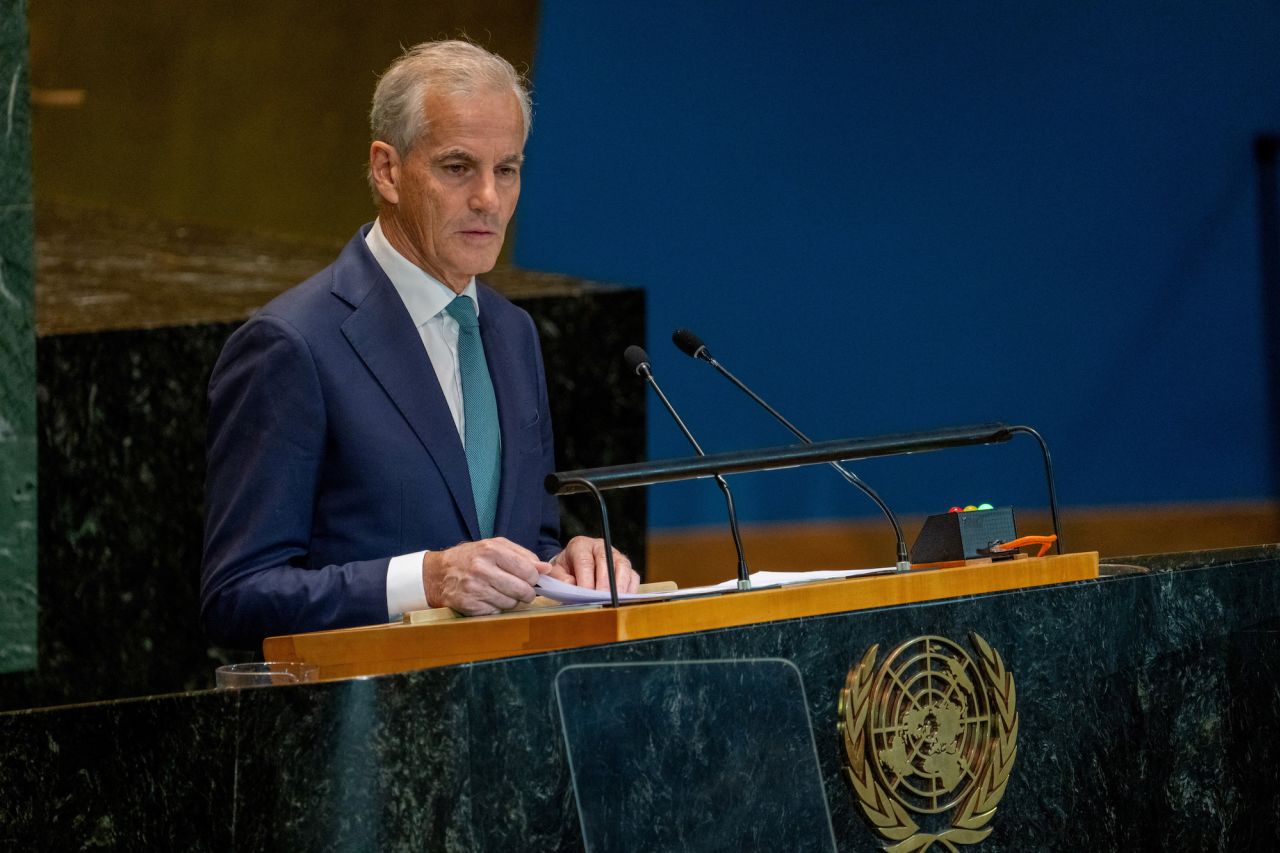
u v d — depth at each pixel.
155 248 16.95
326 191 17.97
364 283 8.31
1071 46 21.52
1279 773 7.86
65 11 16.48
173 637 16.53
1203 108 21.61
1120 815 7.02
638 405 19.64
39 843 5.55
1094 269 21.64
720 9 21.06
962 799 6.37
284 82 17.66
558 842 5.23
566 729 5.21
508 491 8.45
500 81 8.27
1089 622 7.03
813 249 21.48
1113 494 21.59
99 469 16.44
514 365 8.83
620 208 20.61
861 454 7.08
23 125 15.67
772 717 5.77
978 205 21.61
